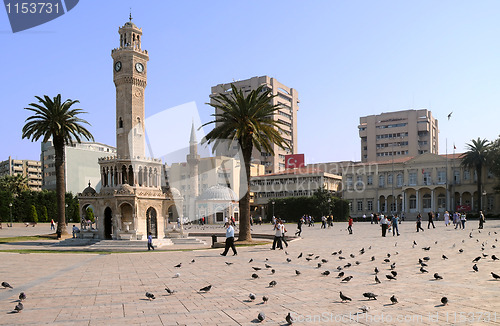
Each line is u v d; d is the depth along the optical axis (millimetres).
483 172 116375
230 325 11773
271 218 127000
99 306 14562
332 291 16172
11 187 123688
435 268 21797
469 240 40156
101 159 58562
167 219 56500
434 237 46344
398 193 126812
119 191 52969
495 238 41312
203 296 15844
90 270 25188
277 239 36344
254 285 18000
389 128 179000
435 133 189000
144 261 30406
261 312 12164
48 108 64375
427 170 122625
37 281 20734
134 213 52438
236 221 98312
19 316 13281
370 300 14367
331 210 122062
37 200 117562
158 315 13062
